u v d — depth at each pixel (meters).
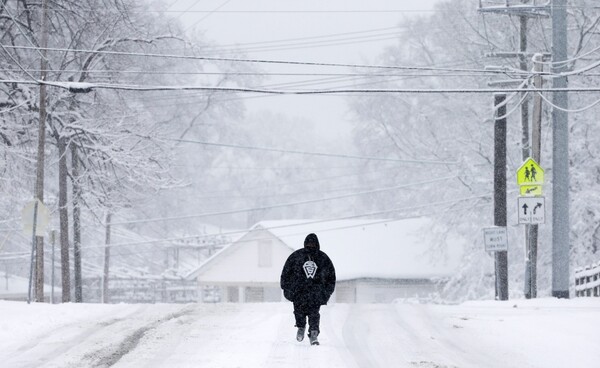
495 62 133.88
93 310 61.62
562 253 84.19
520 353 44.69
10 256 183.12
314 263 44.91
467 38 150.75
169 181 130.75
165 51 156.38
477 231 145.50
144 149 130.38
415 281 179.50
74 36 123.75
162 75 161.38
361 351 43.81
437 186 161.88
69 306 64.31
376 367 39.25
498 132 104.50
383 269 174.50
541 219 83.88
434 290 181.62
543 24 133.50
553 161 84.94
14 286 185.75
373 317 59.12
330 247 180.38
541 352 45.00
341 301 178.00
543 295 136.38
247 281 187.75
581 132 127.56
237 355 41.66
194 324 53.50
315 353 42.47
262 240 186.75
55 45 125.31
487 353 44.59
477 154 141.88
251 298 193.88
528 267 93.12
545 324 55.09
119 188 130.62
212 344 45.31
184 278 197.50
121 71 120.25
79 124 124.50
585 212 128.62
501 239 94.12
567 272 84.38
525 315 60.59
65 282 123.94
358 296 174.50
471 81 147.62
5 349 44.31
